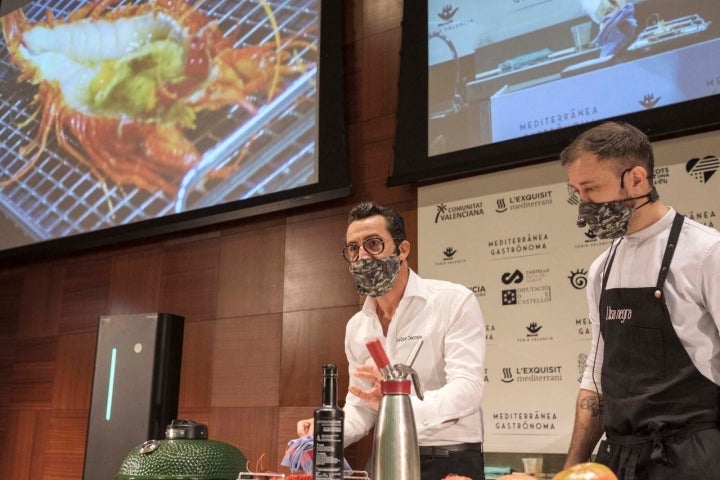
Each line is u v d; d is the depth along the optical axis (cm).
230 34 378
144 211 381
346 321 313
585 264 264
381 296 204
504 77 296
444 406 175
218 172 362
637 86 264
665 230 165
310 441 197
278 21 364
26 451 388
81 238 396
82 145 414
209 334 350
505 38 300
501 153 285
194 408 345
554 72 284
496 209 286
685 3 262
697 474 145
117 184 394
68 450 373
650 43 265
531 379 265
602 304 173
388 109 328
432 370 204
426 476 196
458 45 311
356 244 204
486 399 272
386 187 318
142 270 380
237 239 354
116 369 223
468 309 202
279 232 343
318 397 313
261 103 358
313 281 327
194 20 393
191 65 387
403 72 321
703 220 243
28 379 400
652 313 161
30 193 425
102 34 425
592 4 282
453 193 298
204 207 361
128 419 217
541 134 278
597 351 178
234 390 336
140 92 401
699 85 252
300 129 342
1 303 425
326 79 339
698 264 157
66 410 381
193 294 360
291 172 339
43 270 416
